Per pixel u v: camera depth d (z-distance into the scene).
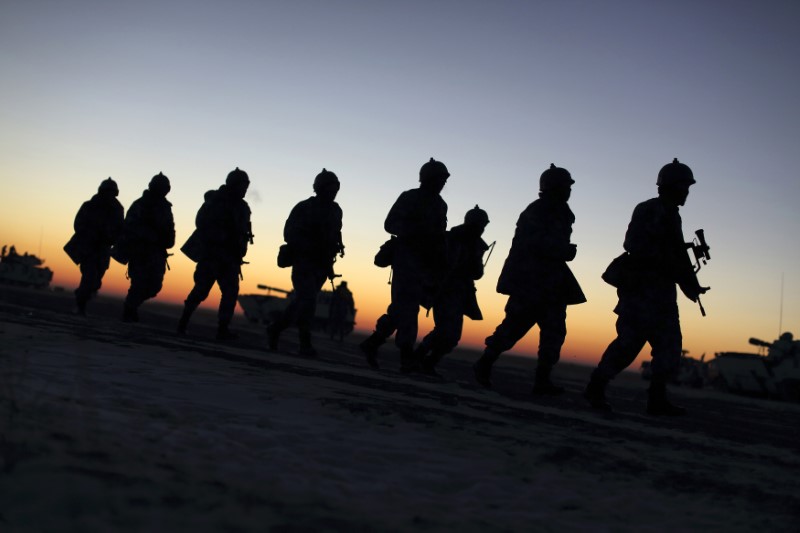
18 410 3.76
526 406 7.90
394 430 5.07
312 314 12.61
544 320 10.41
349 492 3.33
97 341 8.28
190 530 2.43
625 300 8.98
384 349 24.72
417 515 3.08
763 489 4.48
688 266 8.95
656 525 3.46
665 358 9.03
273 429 4.52
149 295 15.33
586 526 3.33
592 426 6.73
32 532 2.22
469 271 11.52
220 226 13.56
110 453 3.20
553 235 10.21
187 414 4.58
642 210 8.93
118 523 2.39
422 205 11.23
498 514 3.35
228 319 13.70
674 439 6.56
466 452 4.64
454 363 21.27
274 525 2.61
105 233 15.59
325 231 12.58
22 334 7.91
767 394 28.05
